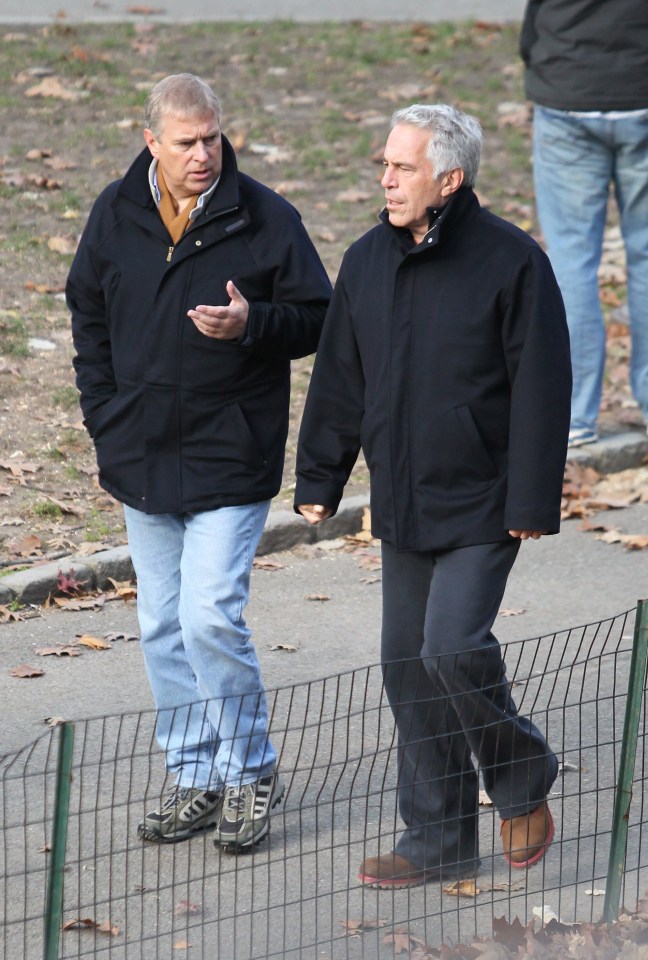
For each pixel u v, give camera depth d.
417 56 53.78
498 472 14.96
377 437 15.13
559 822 17.06
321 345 15.73
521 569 25.67
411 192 14.47
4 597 22.72
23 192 38.53
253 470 15.91
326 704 20.05
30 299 33.06
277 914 14.88
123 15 55.72
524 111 49.25
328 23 57.22
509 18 60.41
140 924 14.21
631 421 31.62
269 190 16.08
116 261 15.77
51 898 12.17
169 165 15.13
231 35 54.03
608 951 13.77
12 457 27.03
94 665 21.22
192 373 15.63
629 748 14.30
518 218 41.50
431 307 14.70
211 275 15.59
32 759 18.16
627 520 27.95
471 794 15.59
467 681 14.65
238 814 16.00
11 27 52.34
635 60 28.19
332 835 14.45
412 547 15.11
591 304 29.64
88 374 16.44
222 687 15.82
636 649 14.04
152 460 15.95
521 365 14.62
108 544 24.59
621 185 29.47
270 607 23.64
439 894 15.42
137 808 17.11
